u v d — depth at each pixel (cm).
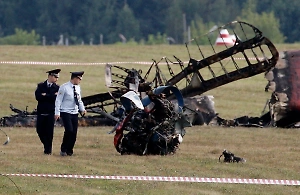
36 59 15338
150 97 6256
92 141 7156
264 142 7219
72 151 6266
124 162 5891
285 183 5144
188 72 9006
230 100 11531
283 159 6159
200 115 8519
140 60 15588
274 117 8462
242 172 5541
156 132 6225
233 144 7081
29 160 5903
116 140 6294
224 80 8962
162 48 17212
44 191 4875
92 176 5291
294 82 8531
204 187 5025
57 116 6175
